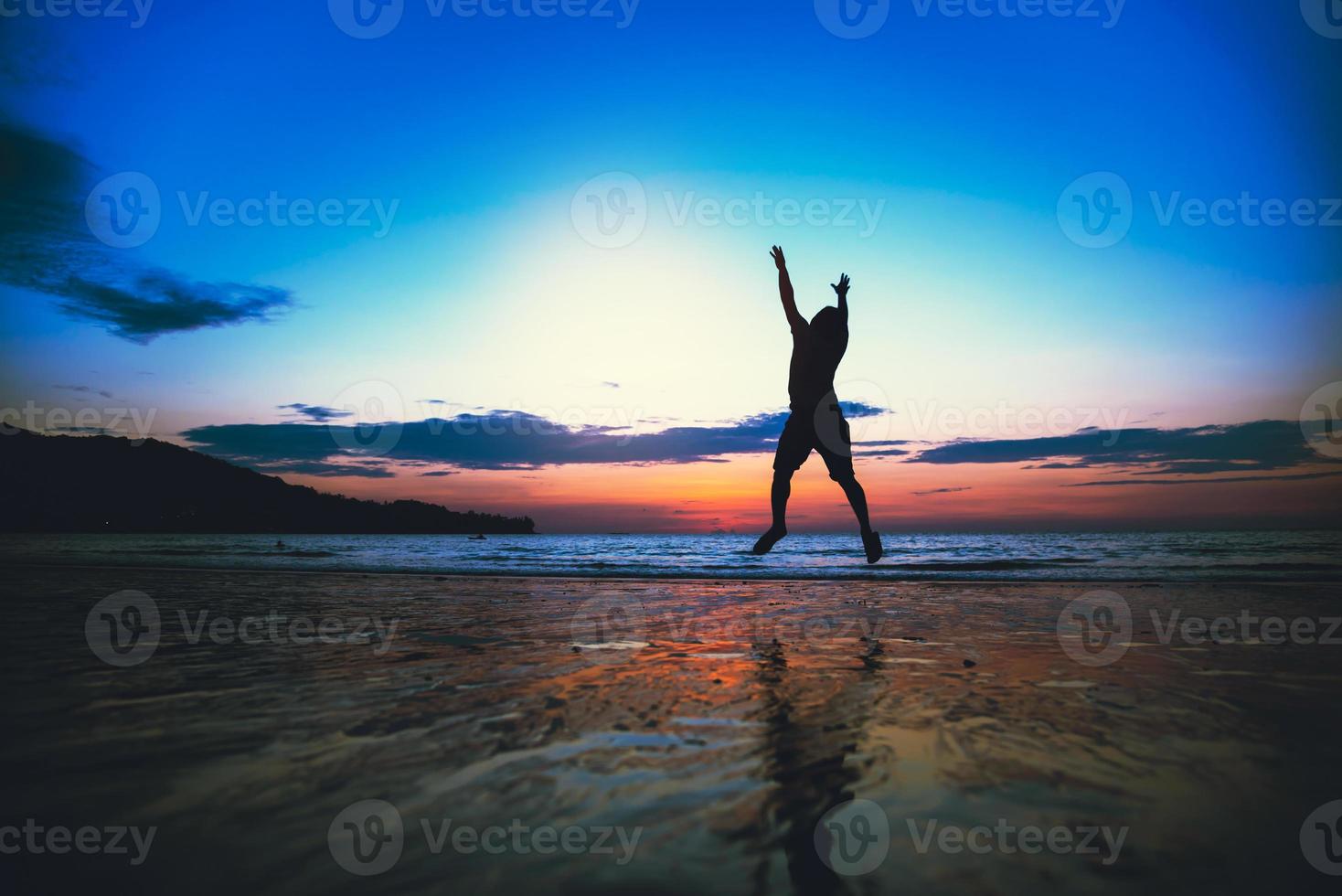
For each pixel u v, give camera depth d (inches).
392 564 576.1
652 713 112.3
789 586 380.5
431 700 120.2
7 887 55.7
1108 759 90.8
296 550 877.2
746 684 134.6
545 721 107.1
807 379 183.8
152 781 80.4
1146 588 362.3
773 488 188.2
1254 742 98.2
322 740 96.7
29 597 285.9
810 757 90.8
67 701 117.3
